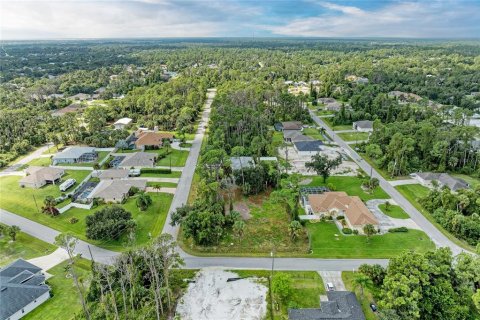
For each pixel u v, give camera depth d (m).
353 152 116.00
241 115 125.38
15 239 69.31
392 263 50.78
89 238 66.88
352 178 95.62
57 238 46.78
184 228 65.25
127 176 96.75
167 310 50.56
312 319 46.28
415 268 47.94
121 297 51.34
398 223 72.81
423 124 114.25
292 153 116.31
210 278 57.06
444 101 179.88
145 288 53.22
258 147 108.31
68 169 105.75
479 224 65.94
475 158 99.88
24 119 144.00
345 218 74.12
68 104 187.62
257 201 84.81
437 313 46.69
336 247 65.00
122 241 68.06
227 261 61.56
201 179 85.38
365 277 50.72
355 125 142.50
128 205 81.94
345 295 50.06
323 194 80.81
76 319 47.72
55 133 133.50
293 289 54.12
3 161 109.31
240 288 54.75
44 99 194.88
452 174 98.00
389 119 143.75
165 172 100.81
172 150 120.56
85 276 57.06
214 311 50.28
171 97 176.88
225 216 73.06
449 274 50.25
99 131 137.38
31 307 50.69
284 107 157.38
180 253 63.81
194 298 52.78
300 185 90.56
